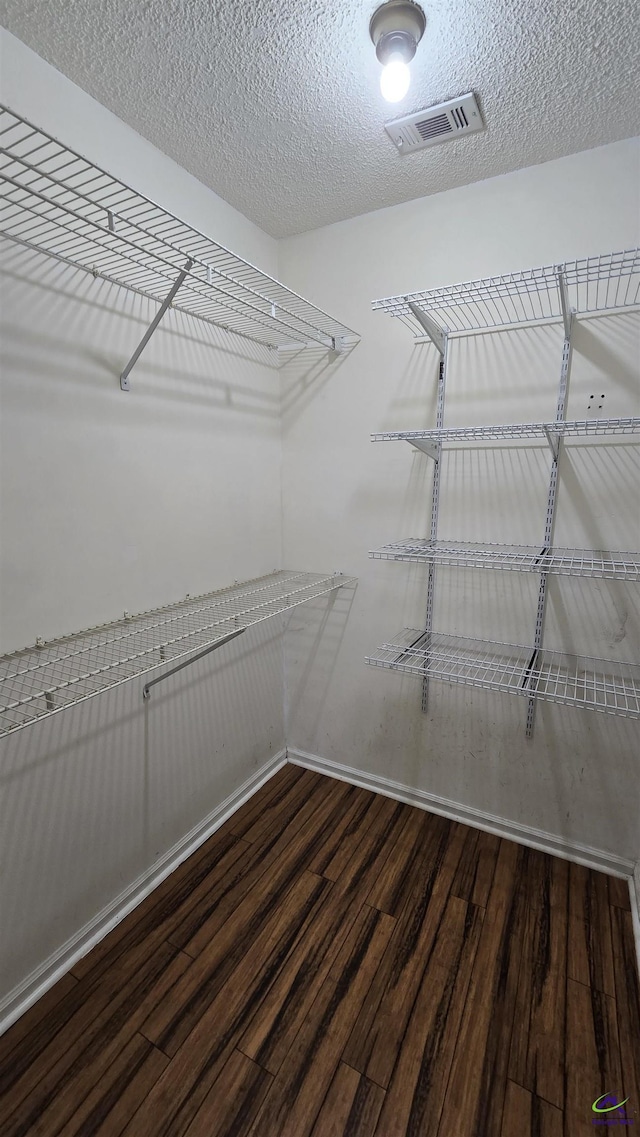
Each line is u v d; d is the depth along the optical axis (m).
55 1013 1.26
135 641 1.49
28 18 1.03
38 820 1.28
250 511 2.04
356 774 2.22
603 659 1.64
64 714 1.31
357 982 1.33
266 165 1.55
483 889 1.63
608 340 1.51
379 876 1.69
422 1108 1.06
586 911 1.55
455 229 1.68
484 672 1.82
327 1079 1.12
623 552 1.56
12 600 1.19
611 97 1.25
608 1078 1.12
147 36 1.07
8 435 1.15
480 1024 1.23
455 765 1.96
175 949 1.43
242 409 1.95
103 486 1.39
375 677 2.10
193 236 1.61
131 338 1.44
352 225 1.87
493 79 1.20
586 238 1.50
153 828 1.65
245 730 2.09
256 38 1.08
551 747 1.76
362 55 1.12
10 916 1.23
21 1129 1.04
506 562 1.49
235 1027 1.22
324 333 1.89
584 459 1.59
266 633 2.20
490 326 1.67
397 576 1.99
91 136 1.27
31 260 1.16
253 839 1.87
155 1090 1.10
